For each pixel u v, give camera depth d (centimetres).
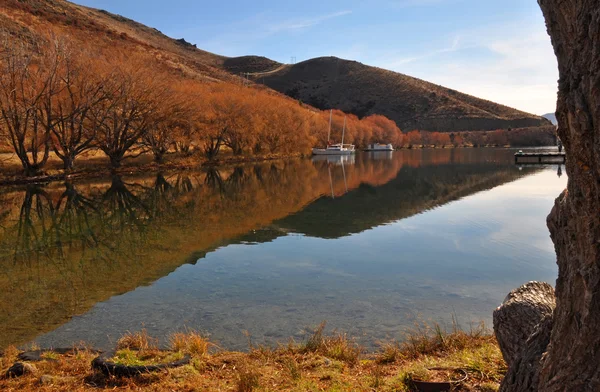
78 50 3728
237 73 18962
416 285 970
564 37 208
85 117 3781
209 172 4144
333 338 632
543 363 241
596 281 199
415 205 2191
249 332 713
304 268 1120
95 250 1374
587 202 198
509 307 352
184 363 521
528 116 15200
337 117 9106
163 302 875
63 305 870
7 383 474
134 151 4997
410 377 446
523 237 1444
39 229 1722
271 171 4316
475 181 3192
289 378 476
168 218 1923
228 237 1530
